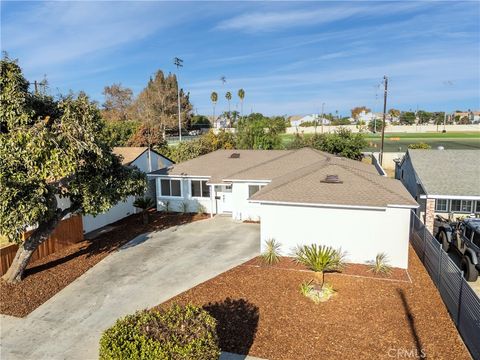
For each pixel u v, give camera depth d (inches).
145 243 682.2
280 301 436.5
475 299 327.3
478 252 485.7
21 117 440.8
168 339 256.7
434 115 5177.2
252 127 1574.8
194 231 756.0
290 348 343.9
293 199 568.1
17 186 423.2
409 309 415.5
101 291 485.4
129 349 248.2
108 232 762.2
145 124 1971.0
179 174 911.0
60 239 647.1
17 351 358.9
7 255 520.4
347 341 353.7
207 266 561.3
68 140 451.5
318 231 570.6
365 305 425.1
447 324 384.2
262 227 594.6
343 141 1424.7
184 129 3585.1
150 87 3565.5
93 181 531.8
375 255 551.8
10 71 450.9
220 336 365.7
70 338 378.9
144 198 888.9
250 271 534.0
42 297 466.6
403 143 2608.3
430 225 695.1
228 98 4217.5
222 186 892.6
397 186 631.8
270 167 868.6
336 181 613.3
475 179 721.6
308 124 5172.2
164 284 502.0
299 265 551.5
